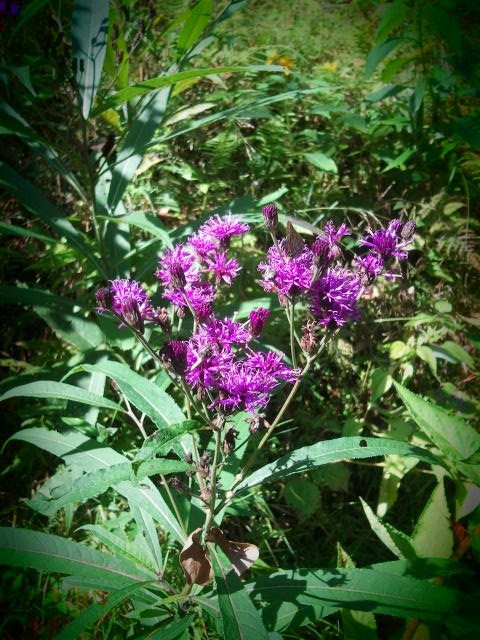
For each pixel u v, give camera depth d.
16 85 0.52
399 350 0.47
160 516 0.34
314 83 0.60
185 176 0.53
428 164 0.58
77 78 0.42
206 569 0.31
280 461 0.30
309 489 0.43
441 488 0.37
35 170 0.57
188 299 0.29
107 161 0.44
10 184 0.42
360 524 0.45
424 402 0.38
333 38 0.73
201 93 0.62
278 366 0.28
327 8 0.78
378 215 0.54
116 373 0.31
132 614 0.32
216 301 0.49
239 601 0.27
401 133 0.59
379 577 0.30
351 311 0.28
